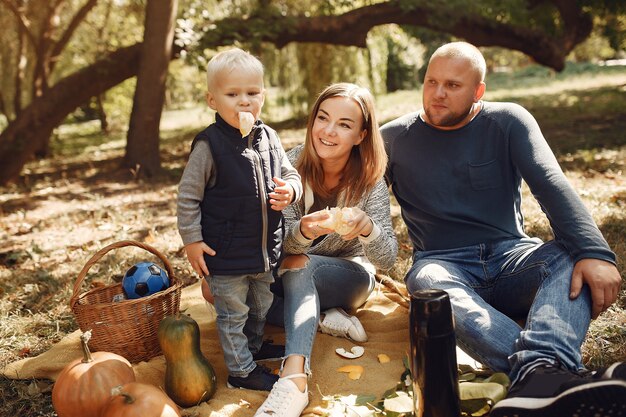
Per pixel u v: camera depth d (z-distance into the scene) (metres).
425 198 3.20
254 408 2.67
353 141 3.01
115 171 9.33
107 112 23.28
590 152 8.37
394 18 11.25
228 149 2.69
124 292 3.13
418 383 2.23
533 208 5.46
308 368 2.68
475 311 2.65
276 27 10.32
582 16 13.62
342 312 3.35
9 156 9.38
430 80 3.03
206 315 3.69
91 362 2.55
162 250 5.06
